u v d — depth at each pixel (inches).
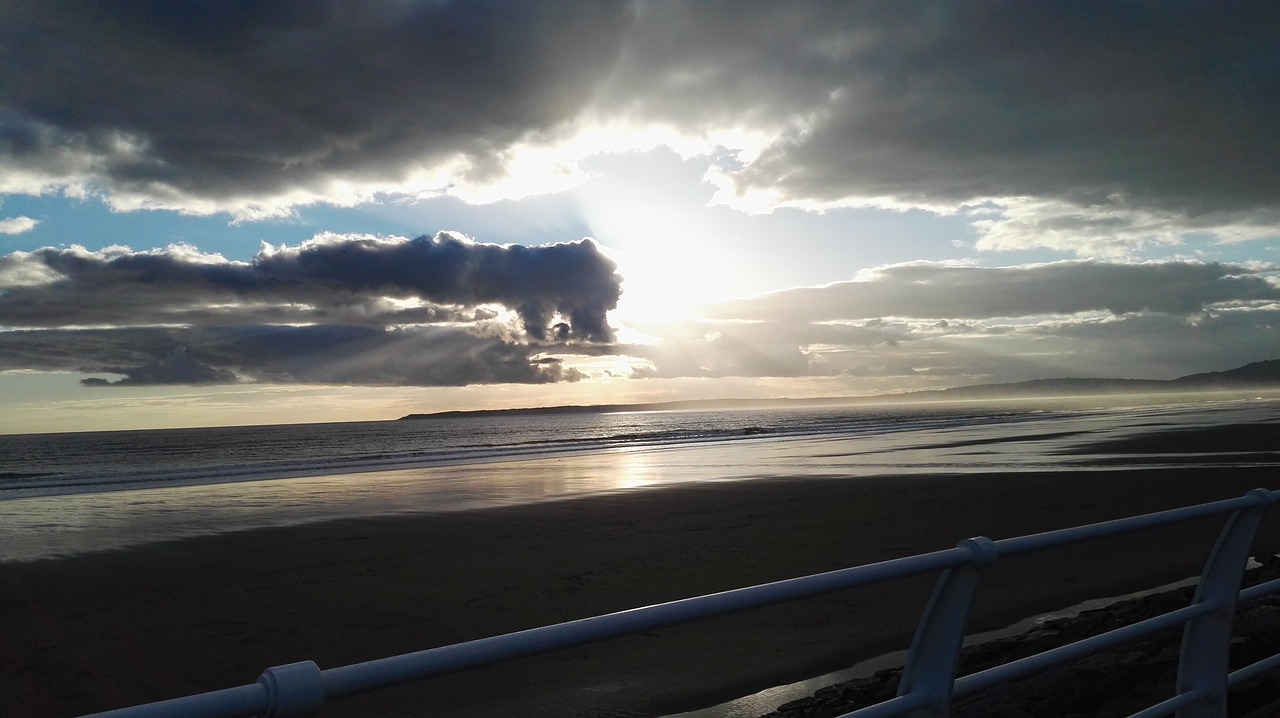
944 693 74.4
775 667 286.8
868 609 352.8
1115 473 852.6
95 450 2775.6
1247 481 754.8
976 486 783.1
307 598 409.1
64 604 410.0
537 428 4175.7
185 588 442.6
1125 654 236.7
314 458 1884.8
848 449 1483.8
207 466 1673.2
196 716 39.9
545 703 257.9
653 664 290.8
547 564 474.9
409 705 257.4
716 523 611.2
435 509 739.4
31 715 265.3
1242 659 209.6
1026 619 333.7
